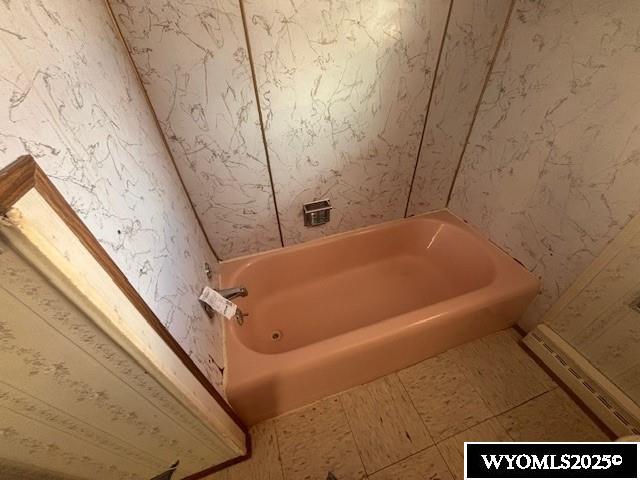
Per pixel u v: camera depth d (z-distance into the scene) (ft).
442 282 5.29
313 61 3.27
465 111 4.34
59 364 1.55
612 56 2.72
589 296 3.43
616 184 2.93
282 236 4.78
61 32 1.56
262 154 3.80
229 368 3.22
